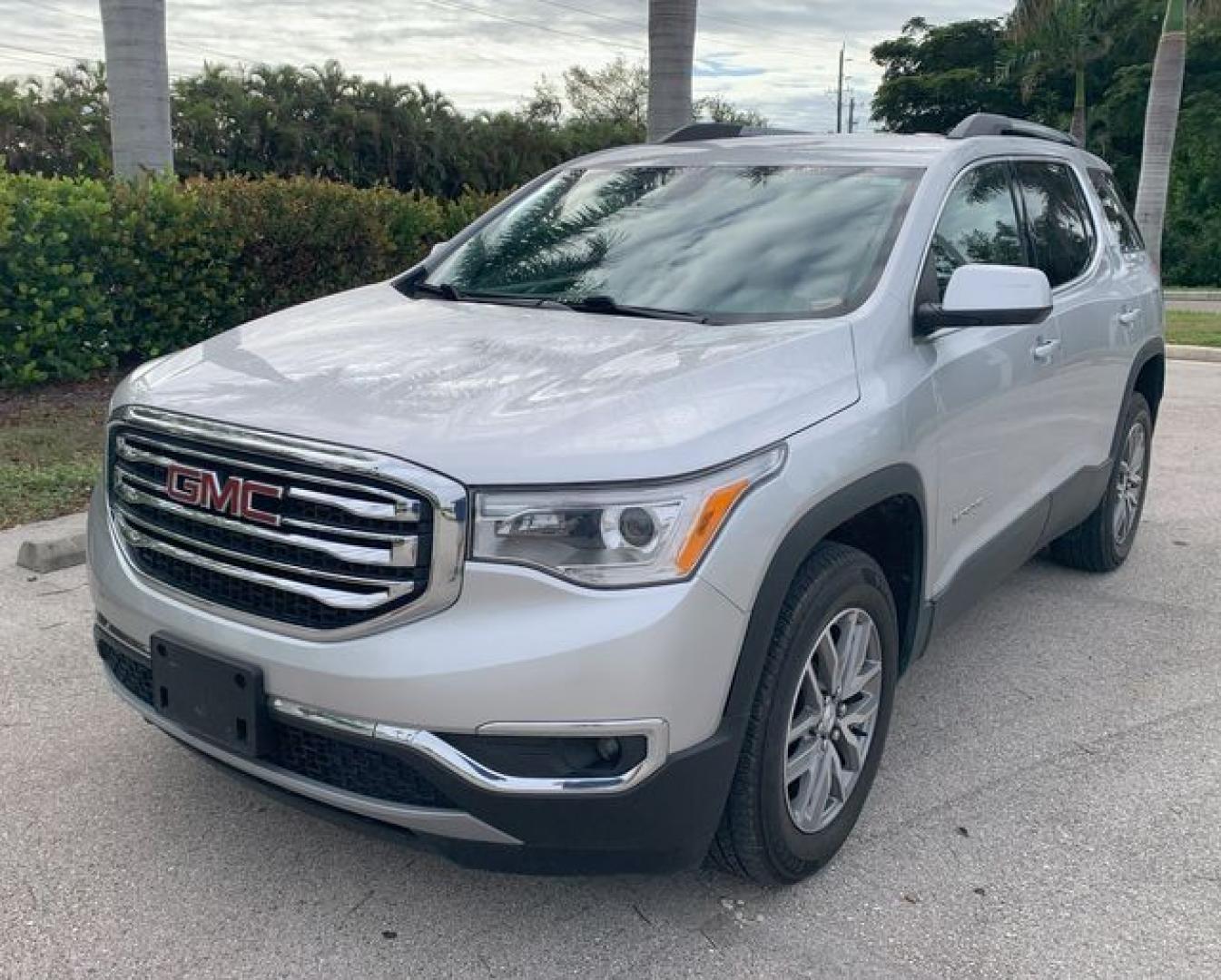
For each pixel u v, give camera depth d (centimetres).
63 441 711
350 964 279
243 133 2405
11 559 538
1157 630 509
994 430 390
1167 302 2575
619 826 258
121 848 323
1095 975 281
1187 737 407
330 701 257
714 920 299
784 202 389
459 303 381
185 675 281
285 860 320
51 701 406
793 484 277
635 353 305
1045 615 525
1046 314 339
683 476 255
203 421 276
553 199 443
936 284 365
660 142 488
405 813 258
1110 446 529
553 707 247
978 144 431
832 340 319
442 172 2652
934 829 344
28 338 787
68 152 2122
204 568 279
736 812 285
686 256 376
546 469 249
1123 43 3575
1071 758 391
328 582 259
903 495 328
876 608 323
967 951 289
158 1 918
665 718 253
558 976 277
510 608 249
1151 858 331
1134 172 3759
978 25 4319
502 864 262
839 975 279
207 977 273
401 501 248
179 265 858
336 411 270
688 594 253
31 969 273
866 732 332
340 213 940
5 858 316
